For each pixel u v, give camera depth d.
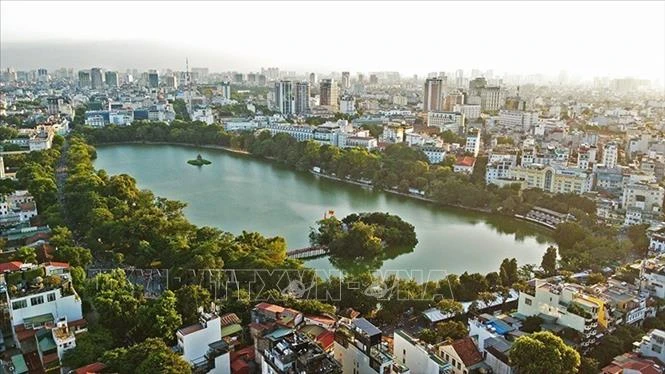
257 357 186.00
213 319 191.88
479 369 178.38
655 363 183.50
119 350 178.62
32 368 187.75
